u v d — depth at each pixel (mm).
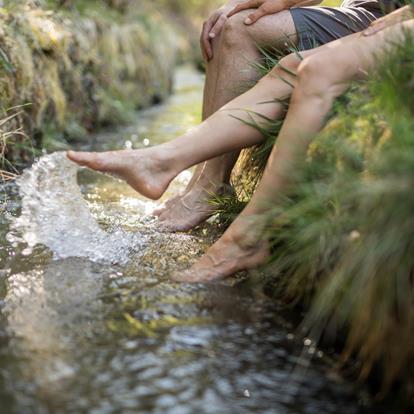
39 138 3496
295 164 1800
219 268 1896
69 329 1616
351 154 1636
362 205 1482
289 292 1793
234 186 2555
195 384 1414
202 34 2479
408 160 1372
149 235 2301
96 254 2102
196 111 5445
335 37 2420
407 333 1418
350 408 1372
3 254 2086
